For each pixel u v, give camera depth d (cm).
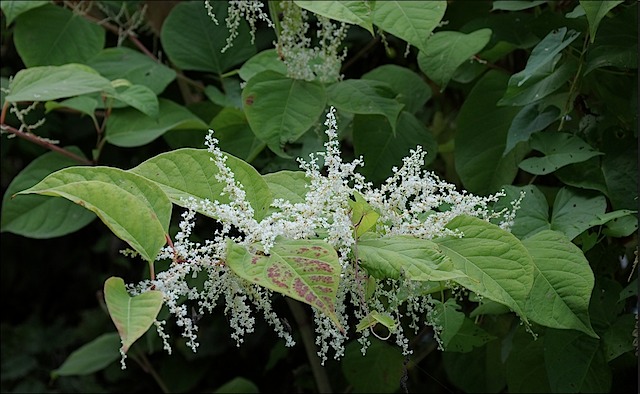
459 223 89
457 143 116
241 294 84
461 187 129
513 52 120
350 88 113
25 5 124
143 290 79
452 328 96
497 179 114
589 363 101
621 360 108
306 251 80
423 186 88
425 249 83
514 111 115
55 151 126
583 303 91
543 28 111
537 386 111
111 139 125
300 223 83
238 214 83
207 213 83
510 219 97
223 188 85
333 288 77
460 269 87
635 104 103
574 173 102
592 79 107
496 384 123
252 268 79
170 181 86
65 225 125
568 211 101
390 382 127
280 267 79
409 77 125
